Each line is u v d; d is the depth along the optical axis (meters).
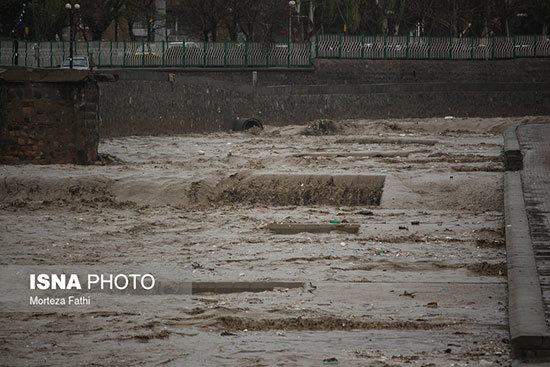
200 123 106.19
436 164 60.19
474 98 126.38
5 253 34.75
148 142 85.38
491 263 32.09
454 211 46.22
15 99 58.94
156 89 96.00
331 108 123.69
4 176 51.94
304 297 27.17
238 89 114.62
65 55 116.06
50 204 48.62
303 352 21.22
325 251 35.19
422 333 22.88
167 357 20.91
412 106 126.06
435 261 32.75
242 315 24.97
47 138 59.25
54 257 34.25
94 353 21.22
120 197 50.56
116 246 36.91
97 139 60.75
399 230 39.84
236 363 20.39
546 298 23.08
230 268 32.00
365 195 51.34
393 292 27.73
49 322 24.28
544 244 30.58
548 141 61.03
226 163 64.00
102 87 84.12
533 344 19.45
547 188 43.66
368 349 21.34
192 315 25.12
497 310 25.22
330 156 68.69
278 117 119.94
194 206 49.72
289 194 51.81
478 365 19.69
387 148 77.56
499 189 48.28
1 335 22.84
